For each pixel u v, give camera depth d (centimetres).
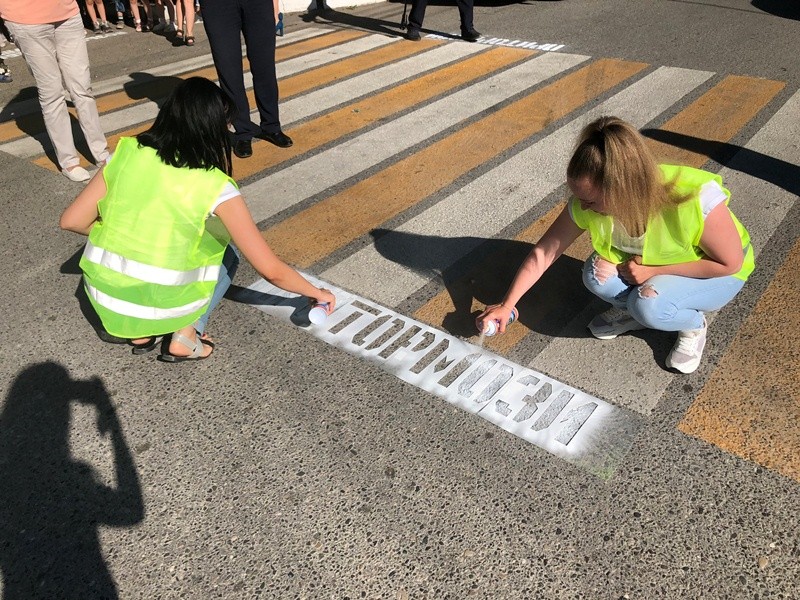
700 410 246
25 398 271
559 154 454
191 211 236
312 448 241
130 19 1003
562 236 257
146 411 262
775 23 743
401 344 289
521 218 382
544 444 237
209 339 294
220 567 204
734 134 463
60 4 406
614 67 618
